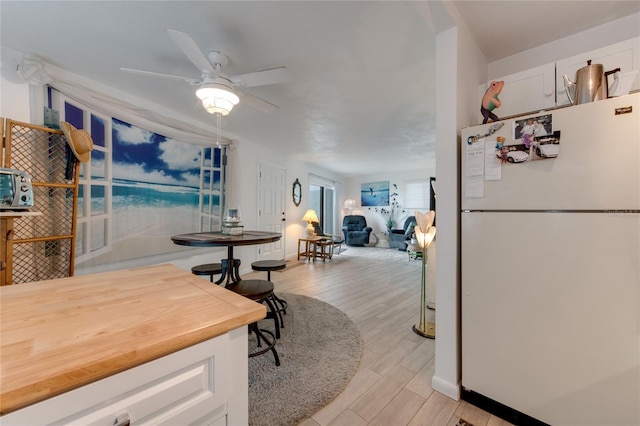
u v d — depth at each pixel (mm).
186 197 3359
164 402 584
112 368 503
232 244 2020
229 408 714
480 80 1932
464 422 1341
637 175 1033
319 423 1334
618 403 1079
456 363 1515
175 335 591
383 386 1614
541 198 1238
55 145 2156
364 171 7746
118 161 2664
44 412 445
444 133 1569
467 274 1465
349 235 7715
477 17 1618
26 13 1625
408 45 1917
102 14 1640
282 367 1777
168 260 3182
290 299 3180
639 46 1377
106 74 2354
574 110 1157
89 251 2434
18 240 1817
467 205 1463
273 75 1845
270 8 1581
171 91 2668
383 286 3787
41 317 673
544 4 1520
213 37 1847
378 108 3059
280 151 5246
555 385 1213
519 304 1302
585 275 1140
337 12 1606
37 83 2076
